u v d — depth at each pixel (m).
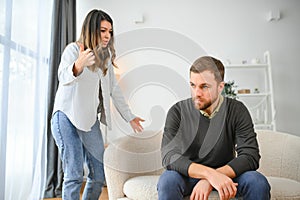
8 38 1.96
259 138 1.72
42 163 2.53
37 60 2.41
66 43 2.94
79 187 1.50
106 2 3.48
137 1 3.50
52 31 2.78
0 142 1.91
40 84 2.51
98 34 1.28
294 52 3.44
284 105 3.38
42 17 2.57
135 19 3.43
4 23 1.94
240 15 3.49
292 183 1.35
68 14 3.00
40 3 2.54
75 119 1.46
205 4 3.50
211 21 3.48
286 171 1.57
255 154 1.17
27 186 2.21
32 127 2.31
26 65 2.22
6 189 1.99
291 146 1.59
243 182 1.08
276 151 1.63
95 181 1.59
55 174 2.76
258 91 3.27
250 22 3.48
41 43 2.54
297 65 3.43
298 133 3.35
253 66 3.26
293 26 3.47
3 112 1.93
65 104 1.47
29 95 2.26
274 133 1.71
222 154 1.23
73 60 1.44
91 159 1.59
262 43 3.46
